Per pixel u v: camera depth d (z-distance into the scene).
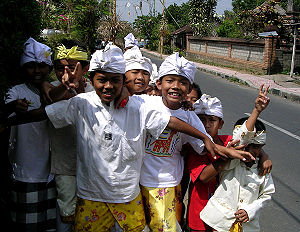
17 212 2.37
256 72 15.77
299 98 10.25
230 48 18.70
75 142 2.29
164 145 2.25
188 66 2.18
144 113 2.13
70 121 2.08
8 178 2.56
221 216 2.27
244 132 2.16
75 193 2.31
